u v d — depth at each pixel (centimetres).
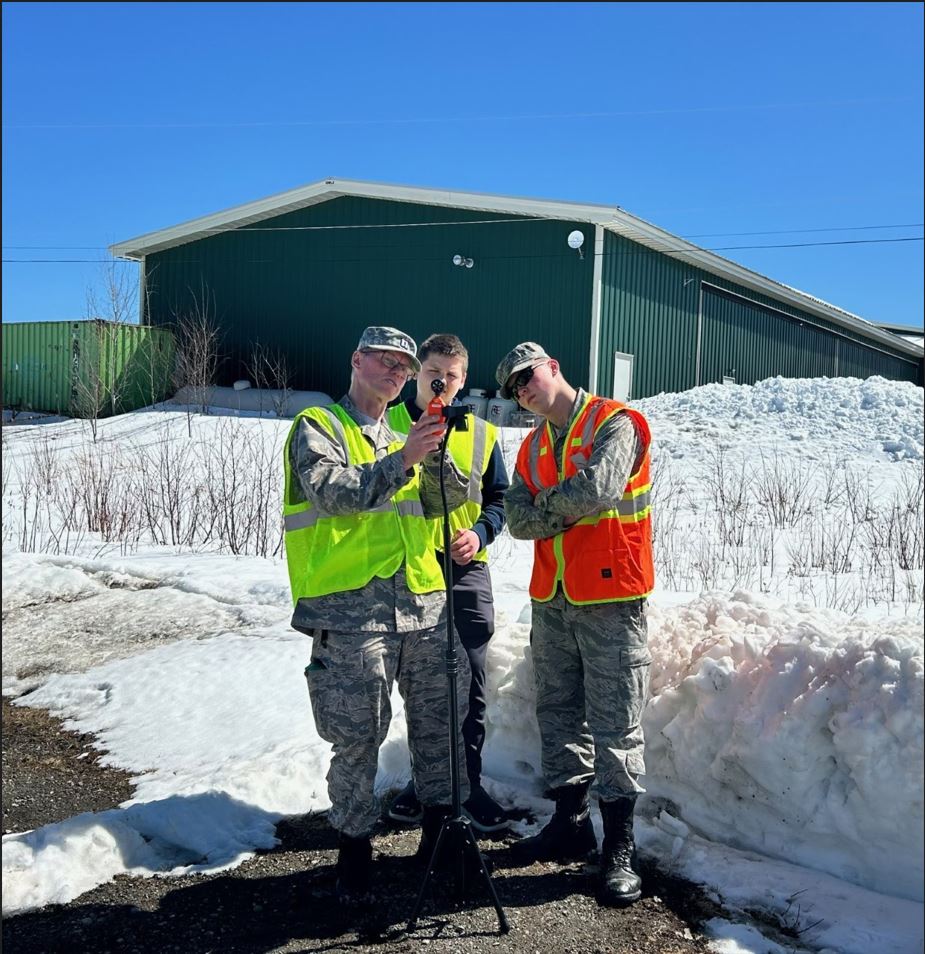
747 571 873
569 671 350
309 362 2350
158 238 2477
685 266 2361
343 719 305
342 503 299
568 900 314
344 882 311
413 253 2212
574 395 350
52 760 460
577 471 331
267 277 2402
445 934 293
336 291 2317
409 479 302
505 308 2117
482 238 2141
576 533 334
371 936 292
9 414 2292
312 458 308
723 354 2578
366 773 310
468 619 367
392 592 315
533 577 358
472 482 371
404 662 326
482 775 412
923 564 845
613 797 320
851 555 963
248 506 1033
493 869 335
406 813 372
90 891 322
